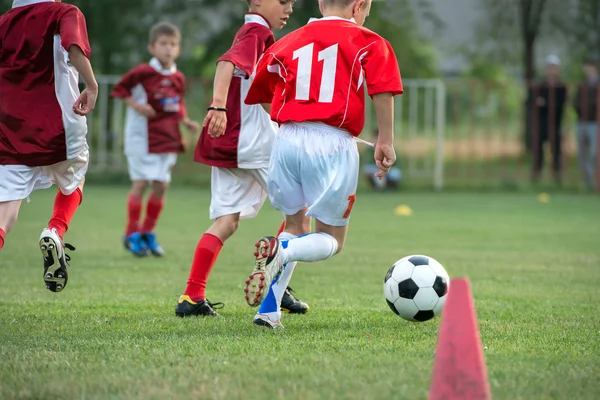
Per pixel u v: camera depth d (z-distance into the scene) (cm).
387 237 3394
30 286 2080
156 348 1309
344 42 1465
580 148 6150
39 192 5741
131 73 3000
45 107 1529
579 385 1091
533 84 6338
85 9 7256
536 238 3366
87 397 1030
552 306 1814
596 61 8288
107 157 6312
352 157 1481
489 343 1368
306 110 1467
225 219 1720
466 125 8419
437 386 945
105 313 1686
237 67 1605
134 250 2764
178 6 7569
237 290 2064
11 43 1513
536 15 7931
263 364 1191
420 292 1538
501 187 6425
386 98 1459
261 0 1678
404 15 8150
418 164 6938
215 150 1705
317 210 1466
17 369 1162
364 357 1240
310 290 2078
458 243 3189
